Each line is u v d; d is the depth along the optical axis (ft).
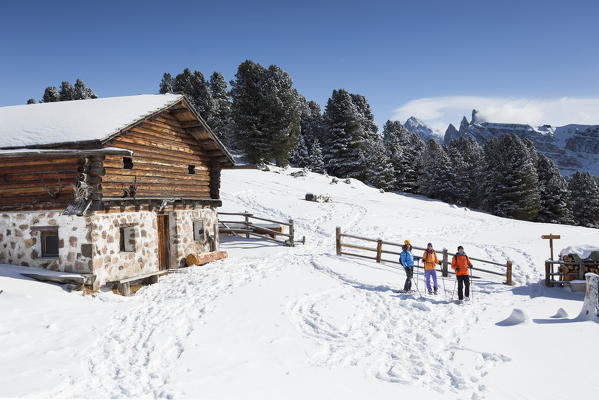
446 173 214.69
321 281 45.96
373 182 211.20
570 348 25.93
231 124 179.63
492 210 203.92
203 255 53.98
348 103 219.20
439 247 84.23
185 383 21.86
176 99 48.60
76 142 36.78
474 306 37.63
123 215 42.93
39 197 39.99
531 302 39.47
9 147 38.19
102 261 39.42
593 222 217.97
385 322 33.01
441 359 25.43
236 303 36.60
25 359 23.58
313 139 260.62
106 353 25.64
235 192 117.08
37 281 37.14
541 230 111.86
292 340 28.68
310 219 101.30
